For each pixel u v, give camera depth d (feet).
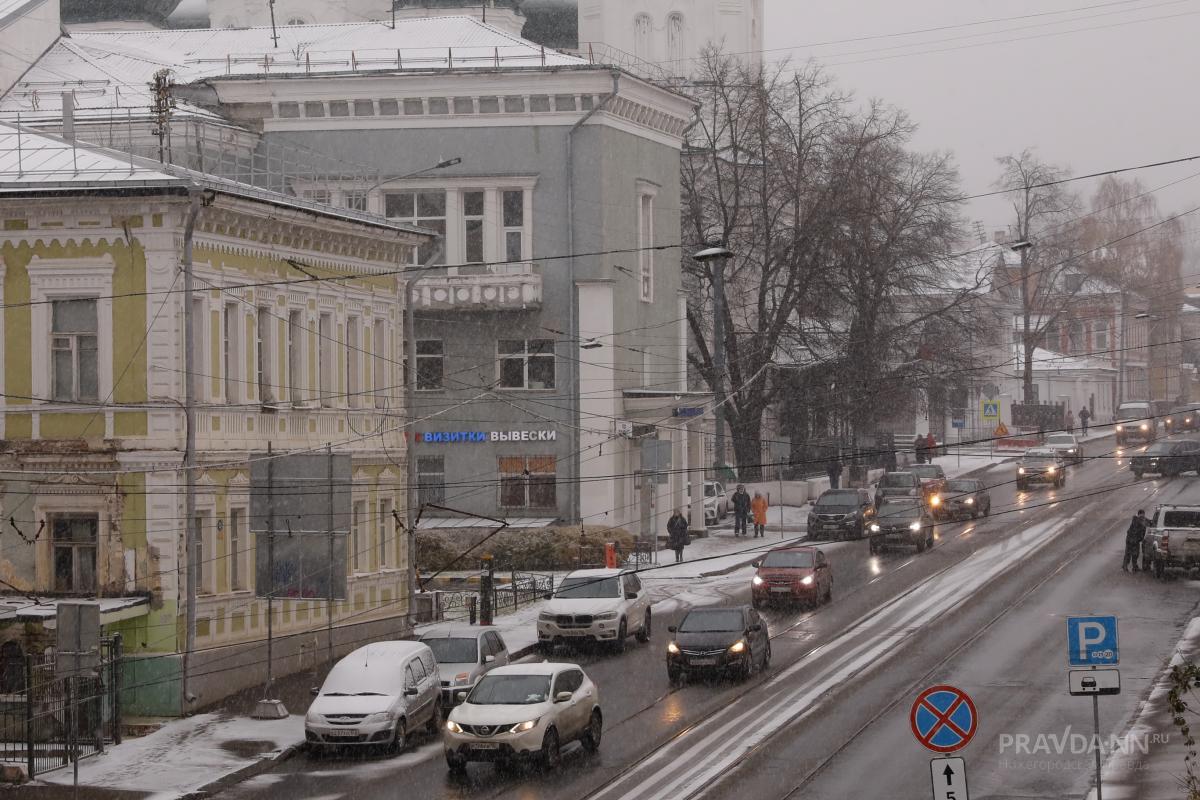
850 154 282.15
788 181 274.77
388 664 118.73
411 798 99.09
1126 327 503.20
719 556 199.00
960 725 75.61
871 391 284.82
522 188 226.38
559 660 154.40
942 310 295.07
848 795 95.81
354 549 161.07
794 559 183.32
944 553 220.84
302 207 147.43
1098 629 84.23
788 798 95.20
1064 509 267.39
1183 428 439.22
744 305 287.69
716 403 246.47
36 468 132.57
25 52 203.10
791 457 291.38
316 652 151.12
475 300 224.12
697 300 285.23
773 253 277.23
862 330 283.18
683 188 281.13
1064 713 119.65
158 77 150.61
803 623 169.07
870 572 206.49
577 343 225.56
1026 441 401.29
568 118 225.35
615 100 225.97
